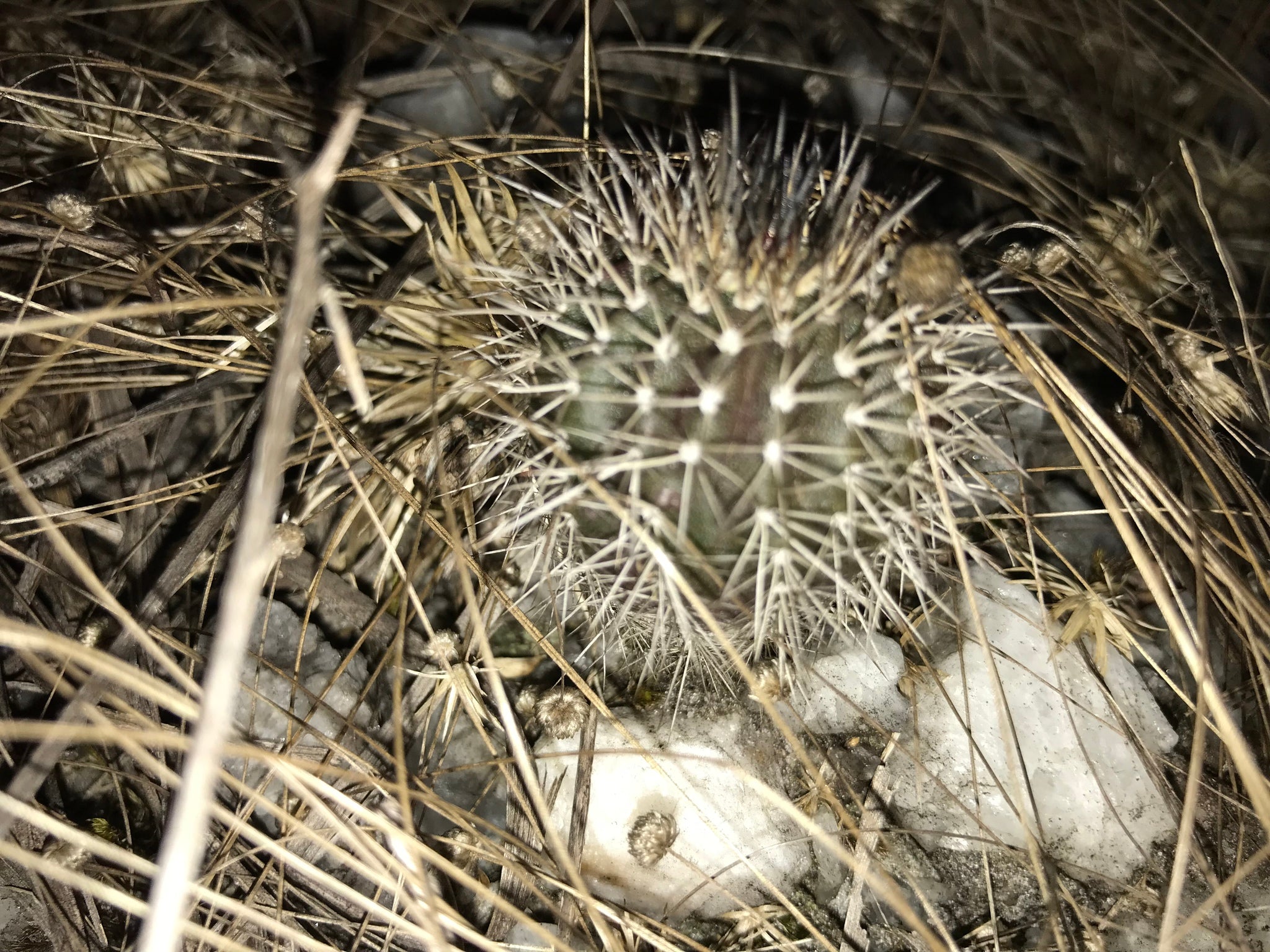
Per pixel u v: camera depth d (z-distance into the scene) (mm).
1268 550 124
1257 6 164
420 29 161
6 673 122
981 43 164
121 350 130
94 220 130
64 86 147
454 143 147
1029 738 125
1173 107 163
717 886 118
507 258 142
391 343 142
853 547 94
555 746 125
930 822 122
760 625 101
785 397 90
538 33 161
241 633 69
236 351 137
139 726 113
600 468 94
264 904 111
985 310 112
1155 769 119
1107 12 167
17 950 107
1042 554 141
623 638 123
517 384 108
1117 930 115
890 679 130
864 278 95
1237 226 153
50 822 87
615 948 106
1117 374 140
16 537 124
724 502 92
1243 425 136
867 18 167
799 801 124
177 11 156
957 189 154
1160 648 135
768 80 160
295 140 149
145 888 112
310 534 137
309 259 73
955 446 106
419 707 130
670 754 109
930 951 113
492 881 120
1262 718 121
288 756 104
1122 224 148
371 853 95
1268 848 95
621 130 153
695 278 93
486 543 120
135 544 128
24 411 130
